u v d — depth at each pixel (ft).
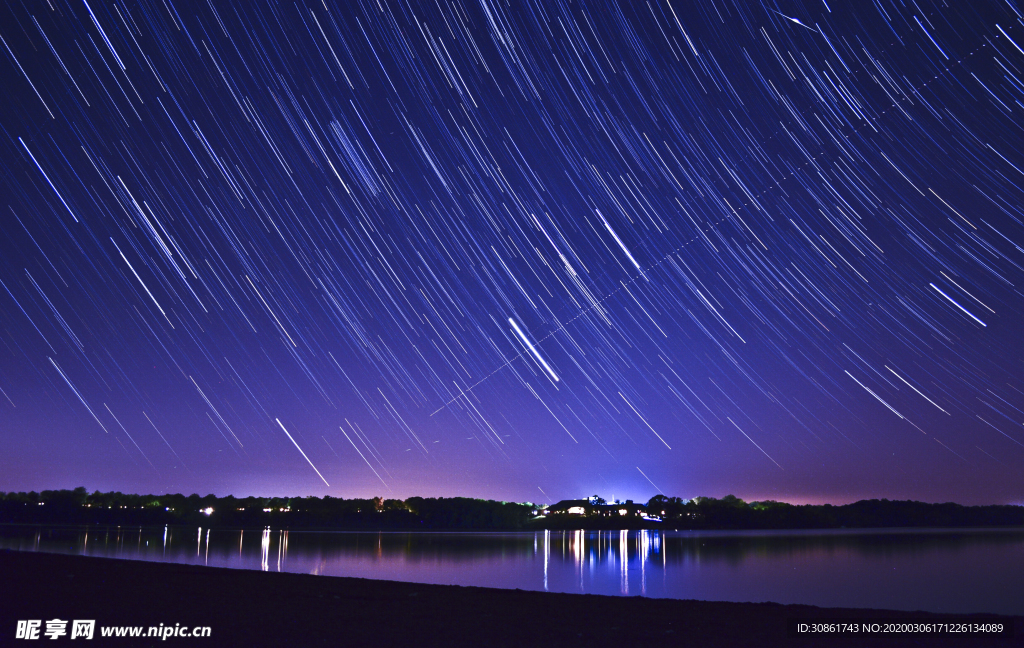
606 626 29.89
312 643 25.25
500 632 28.02
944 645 26.86
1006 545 179.01
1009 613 59.31
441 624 29.73
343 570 92.89
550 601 37.73
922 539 218.79
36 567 49.37
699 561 122.42
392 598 37.86
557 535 280.10
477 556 133.18
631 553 150.92
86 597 34.83
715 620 31.83
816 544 188.85
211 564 97.19
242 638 25.93
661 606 36.17
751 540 222.69
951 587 79.15
